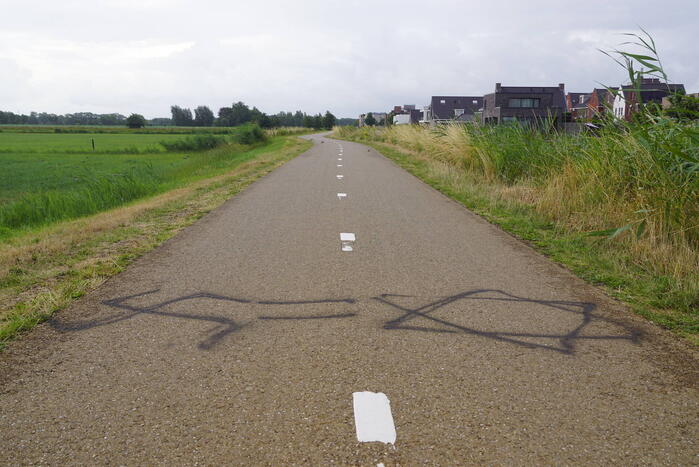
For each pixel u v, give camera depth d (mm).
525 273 4836
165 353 3066
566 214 7145
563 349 3168
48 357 3018
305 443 2199
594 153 7445
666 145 5031
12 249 5719
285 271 4812
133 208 8648
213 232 6621
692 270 4516
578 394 2623
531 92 55812
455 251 5676
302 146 33500
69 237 6305
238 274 4711
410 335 3350
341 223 7223
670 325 3564
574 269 4961
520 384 2719
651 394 2635
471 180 11578
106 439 2225
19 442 2205
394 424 2338
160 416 2400
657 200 5531
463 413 2436
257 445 2184
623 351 3146
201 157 24609
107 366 2902
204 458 2094
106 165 29141
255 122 44562
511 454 2133
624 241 5664
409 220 7504
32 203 10406
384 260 5258
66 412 2436
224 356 3025
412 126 28812
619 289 4348
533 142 10742
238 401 2529
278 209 8406
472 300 4055
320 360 2979
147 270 4859
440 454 2129
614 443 2213
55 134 92875
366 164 17828
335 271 4824
